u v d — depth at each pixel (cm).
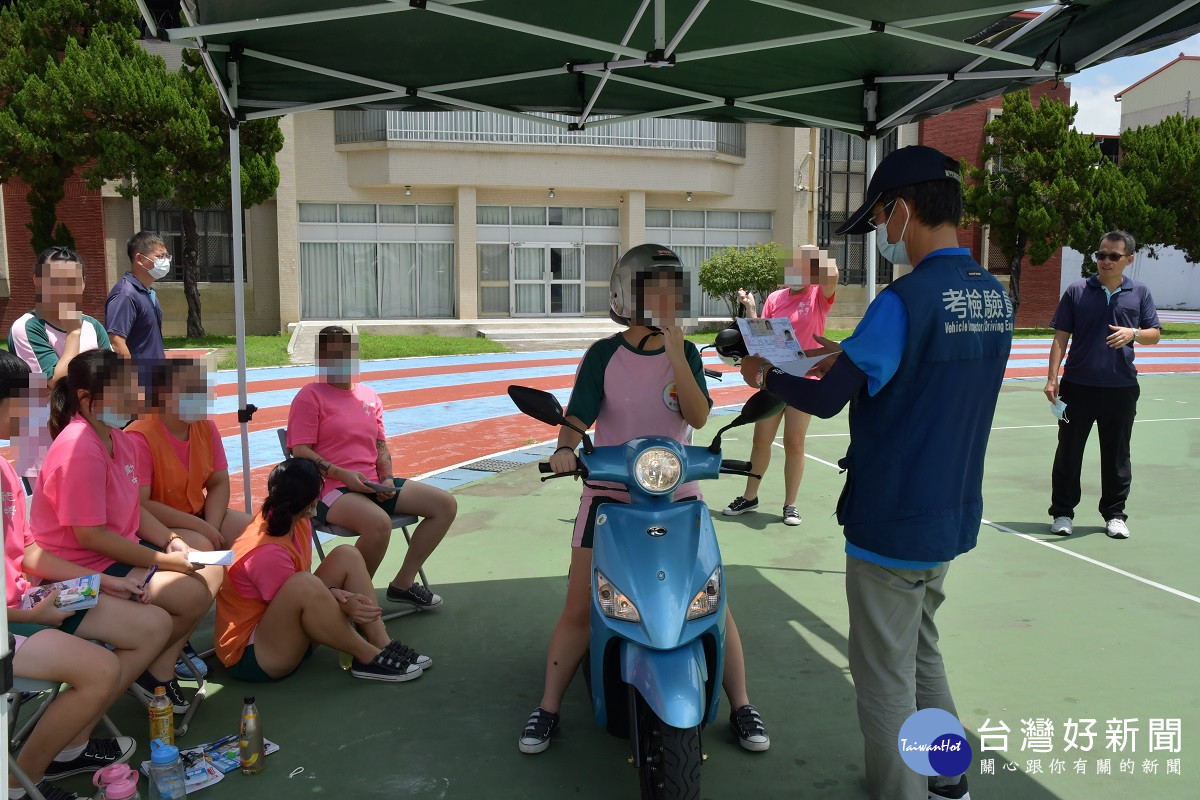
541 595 494
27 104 1709
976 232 2823
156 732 308
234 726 348
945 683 289
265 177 1892
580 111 560
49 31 1791
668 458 279
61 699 286
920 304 245
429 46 456
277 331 2348
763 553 570
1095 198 2505
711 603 282
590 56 483
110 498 330
